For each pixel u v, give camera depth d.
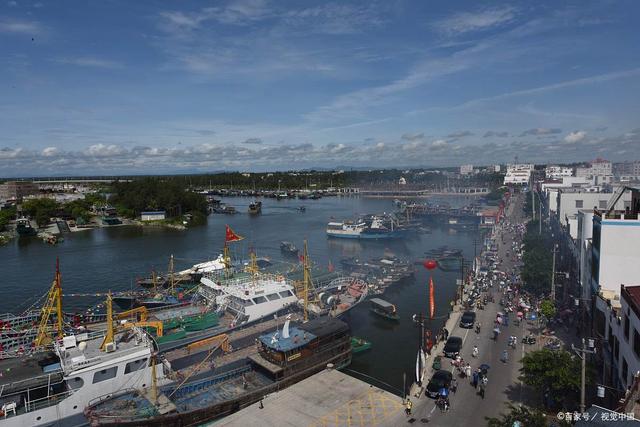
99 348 54.94
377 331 83.81
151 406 50.66
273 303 75.44
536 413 41.62
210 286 83.12
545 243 130.62
